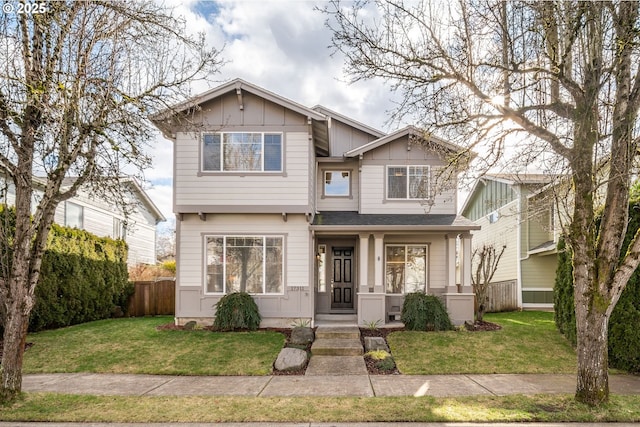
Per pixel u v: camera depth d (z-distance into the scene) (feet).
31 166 20.34
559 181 23.62
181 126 33.35
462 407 18.38
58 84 18.81
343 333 34.27
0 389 18.99
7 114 18.95
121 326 38.45
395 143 44.50
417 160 44.16
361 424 16.60
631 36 16.90
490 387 22.59
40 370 26.20
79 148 20.62
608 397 18.54
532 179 50.57
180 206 38.22
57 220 53.06
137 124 23.77
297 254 38.83
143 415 17.56
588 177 18.89
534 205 34.63
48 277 37.17
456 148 30.12
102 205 62.80
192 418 17.22
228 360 27.94
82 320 42.29
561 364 27.07
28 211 20.03
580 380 18.78
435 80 21.18
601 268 18.49
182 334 34.22
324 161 45.16
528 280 55.21
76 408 18.42
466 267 39.40
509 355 28.81
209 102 38.75
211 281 38.86
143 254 77.82
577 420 16.72
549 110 21.30
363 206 44.21
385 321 39.34
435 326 35.65
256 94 37.81
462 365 26.94
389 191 44.37
